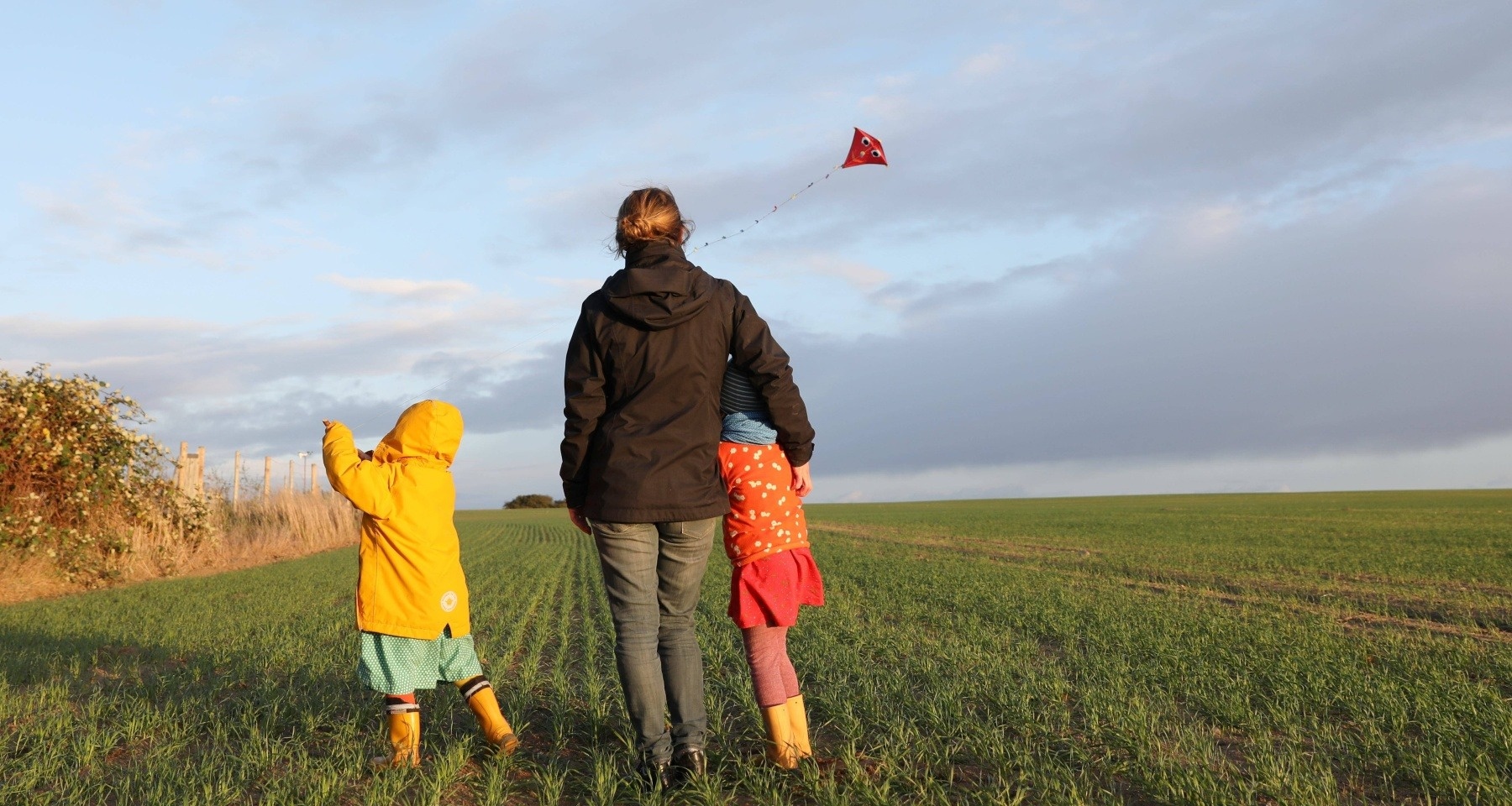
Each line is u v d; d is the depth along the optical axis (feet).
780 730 12.28
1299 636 25.38
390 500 13.26
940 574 50.06
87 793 11.75
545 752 14.30
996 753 13.16
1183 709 17.44
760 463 12.38
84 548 47.85
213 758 13.15
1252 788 11.55
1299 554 67.67
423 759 13.62
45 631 28.71
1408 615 34.01
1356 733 15.25
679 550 11.50
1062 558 66.28
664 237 11.69
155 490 56.65
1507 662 20.83
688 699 11.80
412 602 13.23
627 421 11.22
